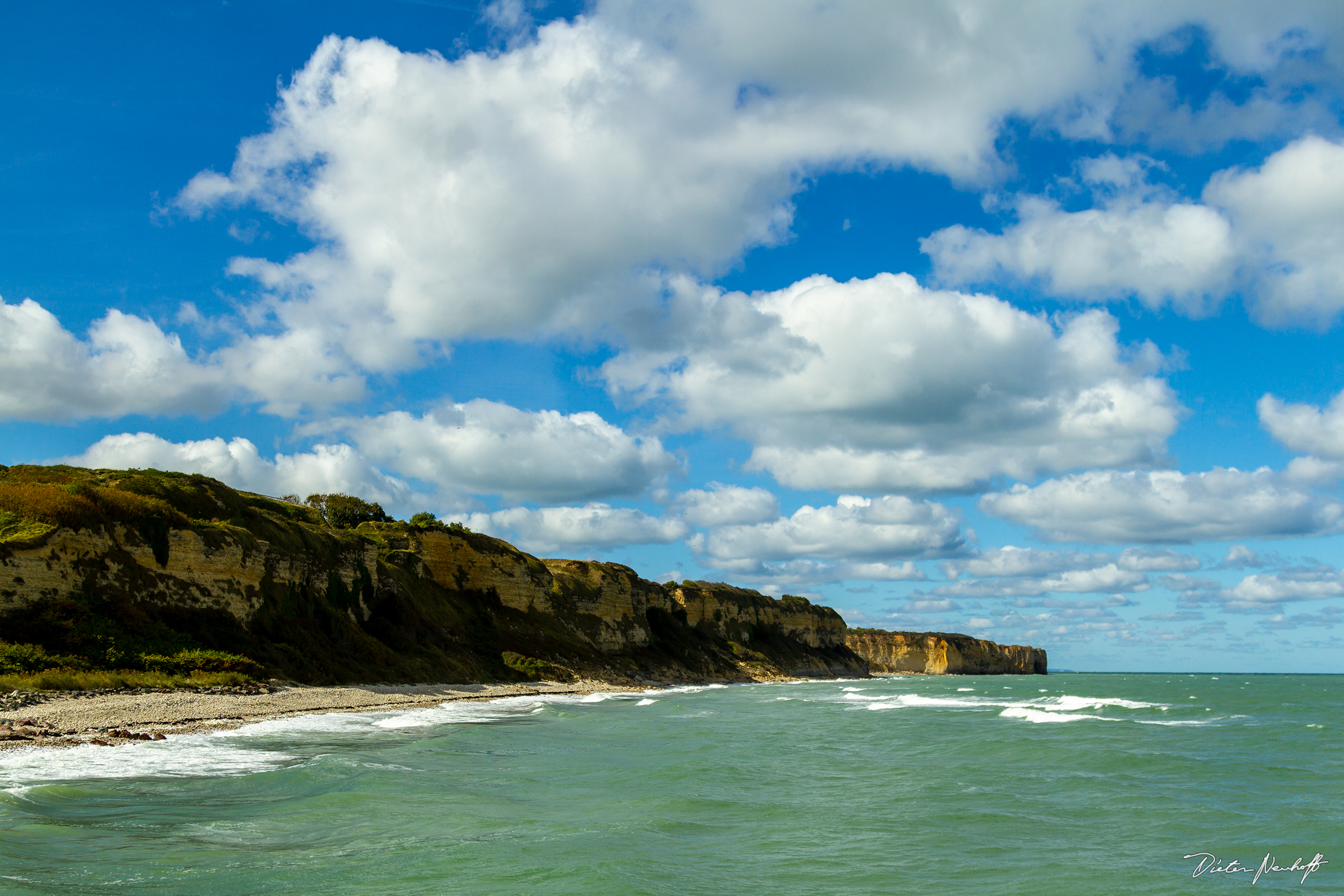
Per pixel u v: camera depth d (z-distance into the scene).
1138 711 59.38
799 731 41.25
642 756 30.38
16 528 38.56
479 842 16.39
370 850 15.66
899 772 26.89
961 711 57.72
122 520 43.72
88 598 40.03
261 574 51.47
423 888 13.33
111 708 31.53
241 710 36.47
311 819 18.16
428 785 22.94
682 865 15.19
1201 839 17.42
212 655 42.38
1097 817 19.72
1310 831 18.14
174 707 34.00
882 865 15.37
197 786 21.03
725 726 44.16
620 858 15.41
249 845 15.86
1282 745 35.09
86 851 14.94
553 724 43.00
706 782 24.53
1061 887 14.04
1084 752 31.22
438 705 49.88
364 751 28.86
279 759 25.62
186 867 14.21
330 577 59.84
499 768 26.73
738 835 17.78
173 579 45.09
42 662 34.72
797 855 16.02
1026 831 18.16
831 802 21.52
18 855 14.33
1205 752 32.66
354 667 54.12
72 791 19.67
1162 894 13.66
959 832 18.08
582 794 22.52
